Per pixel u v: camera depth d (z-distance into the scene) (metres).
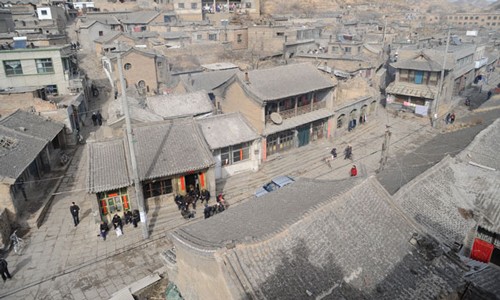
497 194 22.72
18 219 27.39
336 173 37.34
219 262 13.23
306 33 85.19
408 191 23.09
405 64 53.56
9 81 48.97
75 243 26.22
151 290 21.59
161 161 29.50
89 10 111.19
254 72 40.16
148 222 28.53
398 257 15.94
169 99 41.94
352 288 14.22
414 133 48.19
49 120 39.75
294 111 41.31
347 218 16.67
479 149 28.59
